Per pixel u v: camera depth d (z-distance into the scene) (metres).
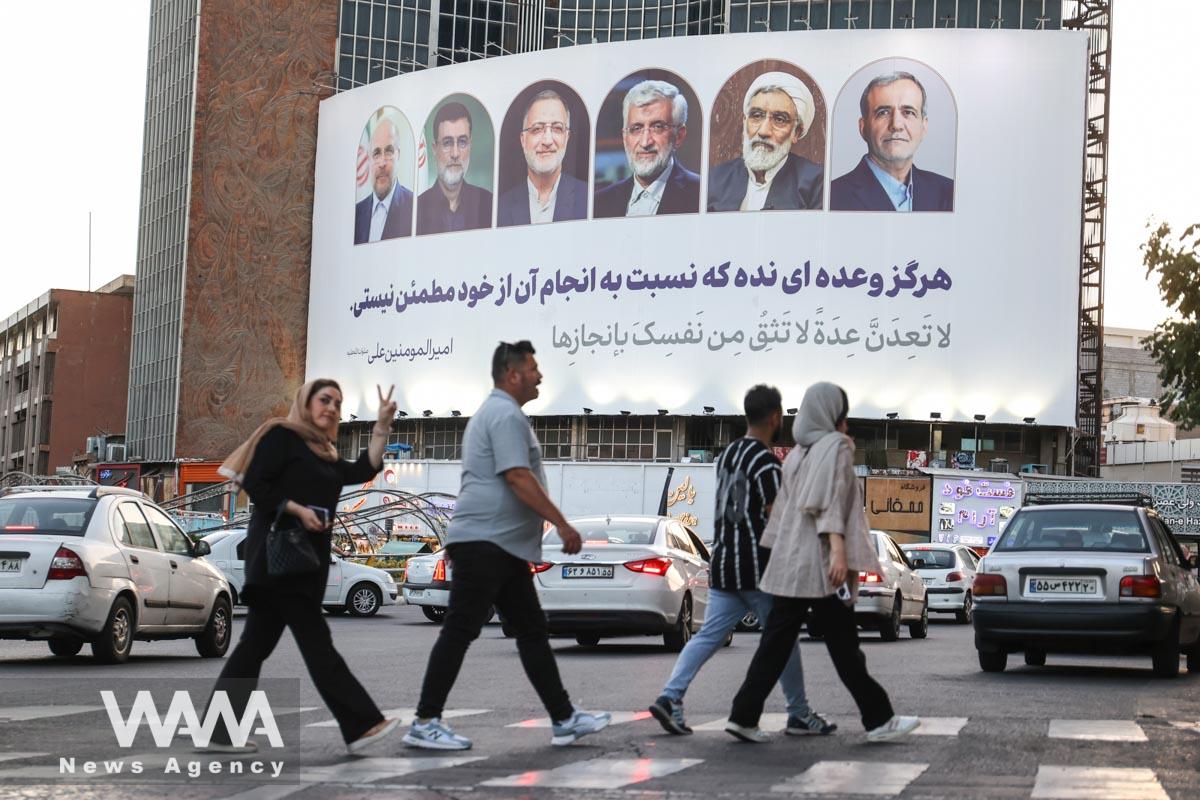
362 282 80.69
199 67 84.00
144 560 15.87
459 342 76.56
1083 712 10.25
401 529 63.78
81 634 14.98
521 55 76.19
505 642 20.12
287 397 83.25
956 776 6.93
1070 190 71.50
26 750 7.67
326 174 83.31
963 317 70.50
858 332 70.38
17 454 108.75
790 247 70.94
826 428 8.34
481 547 7.82
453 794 6.33
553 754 7.68
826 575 8.10
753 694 8.21
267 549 7.35
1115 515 14.91
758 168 71.56
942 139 71.31
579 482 69.00
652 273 72.50
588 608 17.89
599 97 74.19
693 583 19.05
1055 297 70.94
